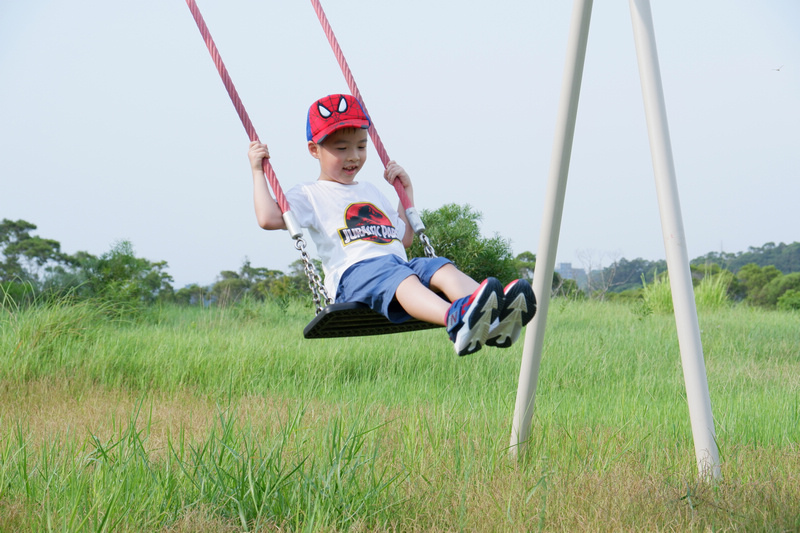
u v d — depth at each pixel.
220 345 8.77
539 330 4.04
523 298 2.68
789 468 3.80
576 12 3.69
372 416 4.98
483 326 2.67
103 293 13.23
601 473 3.67
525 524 3.05
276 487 3.21
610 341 9.44
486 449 4.09
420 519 3.14
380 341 8.98
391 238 3.61
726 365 8.08
